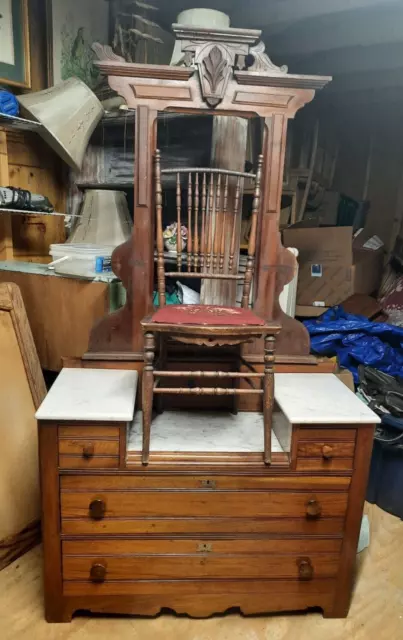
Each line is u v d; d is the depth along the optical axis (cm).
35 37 225
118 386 149
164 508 138
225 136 161
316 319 262
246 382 166
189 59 146
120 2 263
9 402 166
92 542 139
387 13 258
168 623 145
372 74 312
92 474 134
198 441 146
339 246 265
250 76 146
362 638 142
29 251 234
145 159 151
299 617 150
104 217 217
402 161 326
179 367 166
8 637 137
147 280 158
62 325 198
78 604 143
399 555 176
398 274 293
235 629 144
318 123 315
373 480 205
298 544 144
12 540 163
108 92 231
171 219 247
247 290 159
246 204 245
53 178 243
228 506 139
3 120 194
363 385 208
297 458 138
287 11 260
